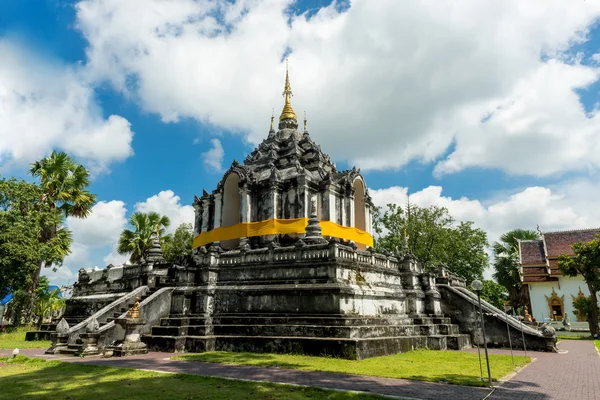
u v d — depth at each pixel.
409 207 51.94
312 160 34.75
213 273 25.12
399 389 12.20
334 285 20.62
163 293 24.69
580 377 15.40
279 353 20.12
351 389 12.11
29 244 33.69
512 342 27.09
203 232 34.19
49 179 42.25
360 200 36.19
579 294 53.22
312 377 14.02
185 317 23.55
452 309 29.80
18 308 40.06
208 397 10.83
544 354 24.22
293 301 21.73
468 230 50.56
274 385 12.34
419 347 24.56
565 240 60.69
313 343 19.38
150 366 16.67
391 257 27.95
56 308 49.12
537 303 58.69
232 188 33.44
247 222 30.75
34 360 18.19
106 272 34.00
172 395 11.06
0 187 34.81
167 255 51.22
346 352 18.42
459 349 25.66
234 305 23.69
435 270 32.09
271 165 33.53
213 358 18.62
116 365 16.83
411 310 27.34
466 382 13.36
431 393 11.70
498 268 62.03
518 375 15.72
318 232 24.50
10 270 32.44
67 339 22.30
